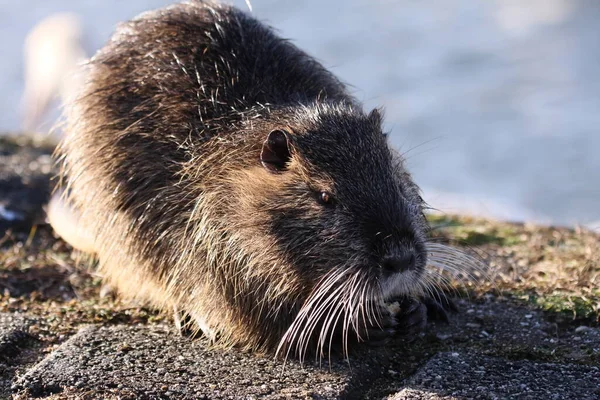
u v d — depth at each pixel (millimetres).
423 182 28109
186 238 10555
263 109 10680
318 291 9555
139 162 11062
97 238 11734
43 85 29062
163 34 11742
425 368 9250
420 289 10039
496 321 10391
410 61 39469
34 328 10422
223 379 9109
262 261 9844
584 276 11250
